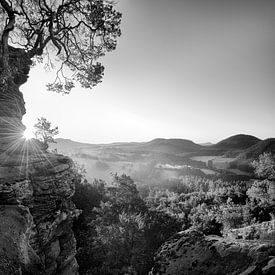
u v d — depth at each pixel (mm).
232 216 71625
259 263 4141
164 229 59781
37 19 27922
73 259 15289
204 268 4699
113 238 44688
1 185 11703
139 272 42750
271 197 54500
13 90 20781
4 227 9547
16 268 8383
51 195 13945
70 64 29578
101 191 78875
